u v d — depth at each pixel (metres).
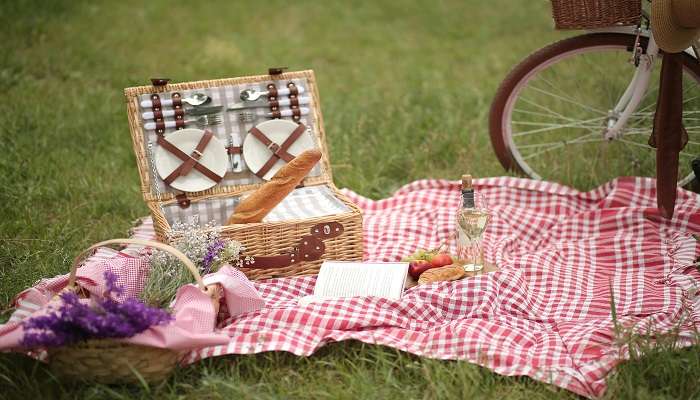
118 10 9.09
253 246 3.48
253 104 3.94
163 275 3.03
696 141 4.36
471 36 8.84
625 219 3.98
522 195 4.43
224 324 3.12
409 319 3.12
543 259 3.69
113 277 2.71
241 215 3.49
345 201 3.72
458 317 3.17
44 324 2.50
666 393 2.64
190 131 3.82
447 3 10.13
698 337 2.80
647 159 4.58
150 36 8.30
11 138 5.20
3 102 5.97
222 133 3.91
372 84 7.09
